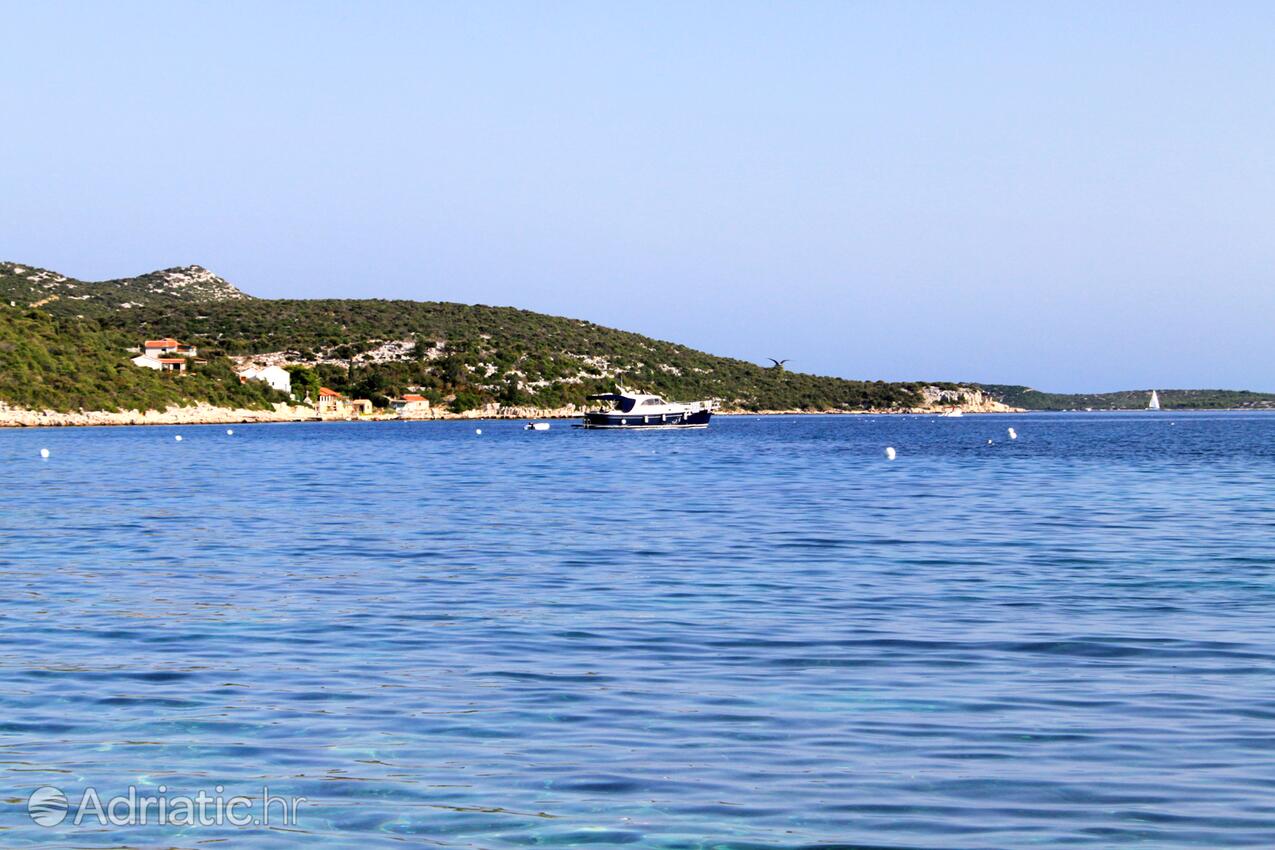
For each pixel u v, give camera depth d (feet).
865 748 51.90
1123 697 60.44
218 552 122.42
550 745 52.70
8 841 42.68
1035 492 206.90
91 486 228.63
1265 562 111.75
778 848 41.09
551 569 108.68
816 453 388.37
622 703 59.72
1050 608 86.99
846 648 72.90
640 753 51.44
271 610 87.04
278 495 205.05
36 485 231.30
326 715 57.82
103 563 113.60
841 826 42.96
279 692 62.34
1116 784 46.96
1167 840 41.34
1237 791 45.96
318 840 42.47
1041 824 42.86
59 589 97.40
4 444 459.32
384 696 61.41
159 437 539.29
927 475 261.24
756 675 65.72
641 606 88.48
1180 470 276.21
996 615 84.12
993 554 118.73
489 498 197.77
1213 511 167.43
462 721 56.65
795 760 50.29
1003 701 59.77
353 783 48.06
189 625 81.15
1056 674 65.72
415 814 44.65
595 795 46.34
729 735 53.93
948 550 122.31
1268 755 50.29
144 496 202.28
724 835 42.27
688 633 77.82
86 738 54.29
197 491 214.90
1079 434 622.54
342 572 107.14
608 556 118.32
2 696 61.62
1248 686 62.49
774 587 97.66
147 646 74.28
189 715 58.03
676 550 123.03
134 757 51.57
